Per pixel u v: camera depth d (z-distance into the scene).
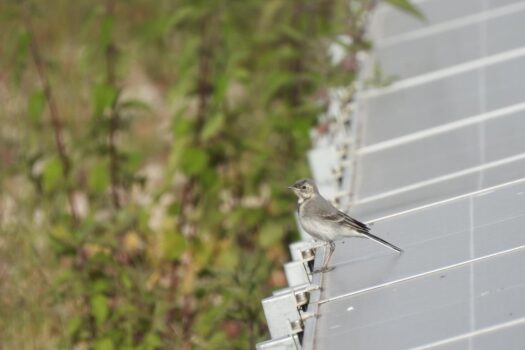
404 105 13.98
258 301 12.24
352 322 8.55
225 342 12.70
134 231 15.09
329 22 16.58
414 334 8.02
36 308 14.92
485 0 17.06
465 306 8.22
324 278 9.66
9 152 16.64
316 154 12.62
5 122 17.41
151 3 22.95
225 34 15.43
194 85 15.52
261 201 16.75
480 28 15.86
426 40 16.08
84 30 15.69
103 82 15.54
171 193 17.00
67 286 14.23
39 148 16.88
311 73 15.82
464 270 8.89
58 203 15.69
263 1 17.06
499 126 12.37
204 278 14.56
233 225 15.51
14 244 15.40
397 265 9.46
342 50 15.49
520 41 14.87
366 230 10.14
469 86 13.88
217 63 15.54
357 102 14.30
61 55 21.05
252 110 16.91
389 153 12.66
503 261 8.82
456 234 9.74
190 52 15.08
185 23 15.88
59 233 14.11
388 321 8.37
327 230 10.38
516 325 7.68
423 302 8.51
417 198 11.07
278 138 16.50
